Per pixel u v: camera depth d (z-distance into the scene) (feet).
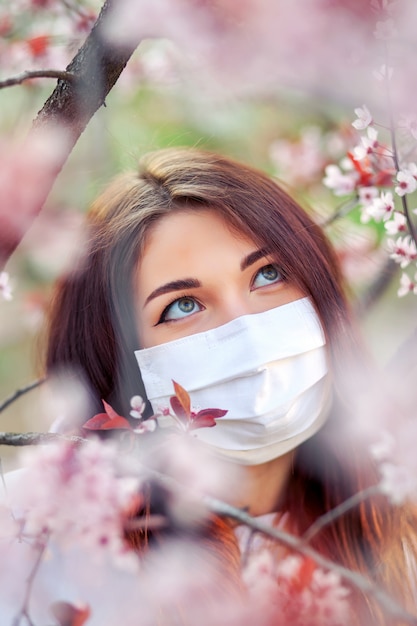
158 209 4.66
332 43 3.65
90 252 4.97
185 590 4.33
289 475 5.11
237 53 3.92
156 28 3.84
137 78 7.11
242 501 4.89
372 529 5.05
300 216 5.17
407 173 4.28
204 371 4.42
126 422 3.64
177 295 4.57
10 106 6.42
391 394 4.27
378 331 7.60
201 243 4.57
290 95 6.63
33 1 6.14
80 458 3.31
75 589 4.39
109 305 4.82
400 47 3.72
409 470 3.64
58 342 5.24
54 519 3.29
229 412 4.39
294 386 4.49
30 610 4.25
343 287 5.44
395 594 4.98
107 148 5.94
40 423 6.56
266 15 3.60
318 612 3.69
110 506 3.30
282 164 7.89
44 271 6.42
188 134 7.57
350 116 6.82
